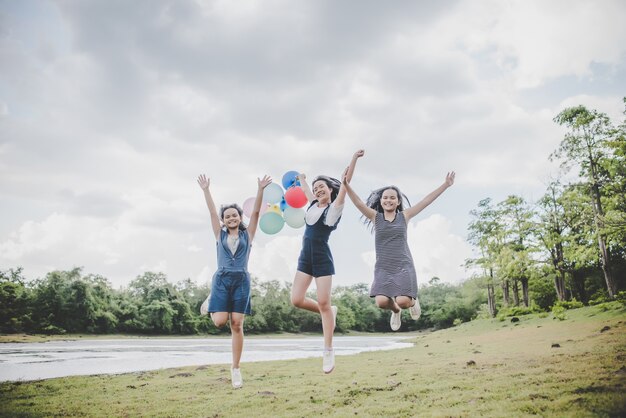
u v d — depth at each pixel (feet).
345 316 230.07
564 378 19.49
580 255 79.20
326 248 16.34
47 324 150.82
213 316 17.25
